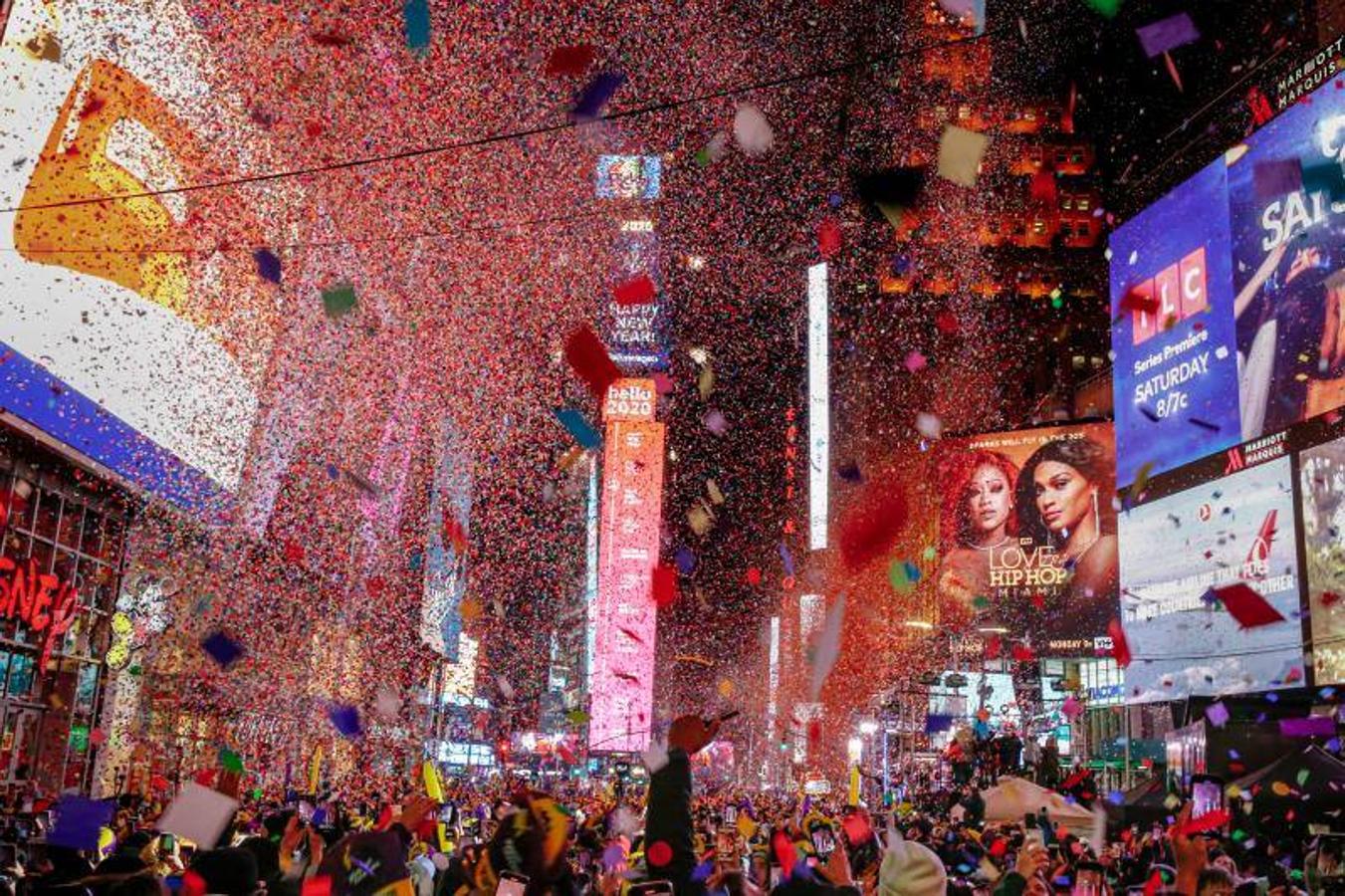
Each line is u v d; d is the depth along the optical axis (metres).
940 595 58.28
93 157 21.39
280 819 6.82
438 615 52.09
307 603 35.34
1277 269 38.44
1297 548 36.12
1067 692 52.28
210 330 27.08
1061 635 55.66
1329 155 36.34
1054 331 85.94
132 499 26.38
